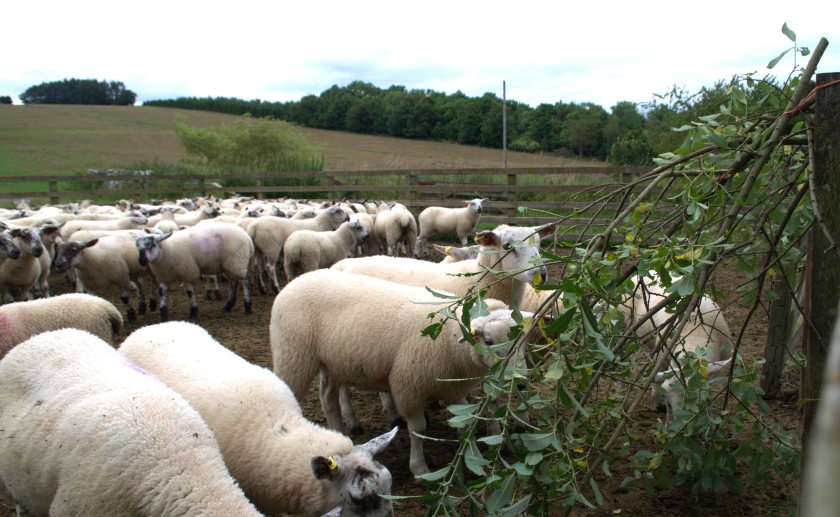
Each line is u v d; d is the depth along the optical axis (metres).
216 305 10.84
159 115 72.75
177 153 51.50
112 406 3.18
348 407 5.62
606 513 4.20
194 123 68.50
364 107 62.06
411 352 4.75
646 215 3.88
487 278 6.18
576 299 3.09
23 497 3.45
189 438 3.17
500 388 3.18
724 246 3.05
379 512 3.36
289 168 31.28
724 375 4.62
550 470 3.14
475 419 3.18
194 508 2.95
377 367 4.91
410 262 6.56
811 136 2.97
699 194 3.60
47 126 61.91
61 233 12.03
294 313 5.05
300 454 3.54
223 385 3.86
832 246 2.61
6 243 9.10
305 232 10.98
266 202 19.53
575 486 3.12
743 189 3.24
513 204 15.78
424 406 4.96
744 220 3.89
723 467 4.05
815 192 2.79
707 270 3.29
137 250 9.43
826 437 0.35
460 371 4.80
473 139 54.06
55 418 3.27
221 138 38.38
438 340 4.70
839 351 0.37
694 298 3.22
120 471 3.00
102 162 45.94
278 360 5.11
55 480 3.22
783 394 5.85
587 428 3.49
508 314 4.68
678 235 4.46
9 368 3.62
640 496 4.41
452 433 5.57
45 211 15.86
